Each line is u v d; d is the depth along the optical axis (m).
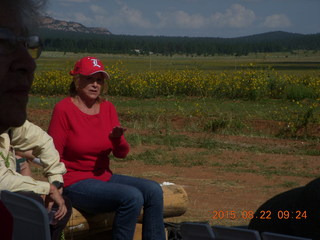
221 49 197.00
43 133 3.36
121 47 173.75
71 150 3.71
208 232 1.72
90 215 3.71
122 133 3.77
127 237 3.52
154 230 3.63
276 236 1.59
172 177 8.23
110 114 3.92
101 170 3.80
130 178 3.78
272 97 22.72
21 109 1.31
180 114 16.36
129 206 3.49
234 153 10.24
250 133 13.21
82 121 3.74
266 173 8.59
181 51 189.88
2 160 2.96
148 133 12.26
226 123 13.68
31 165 8.48
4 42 1.24
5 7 1.26
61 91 25.00
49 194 3.10
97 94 3.80
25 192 2.90
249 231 1.62
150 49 180.50
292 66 84.88
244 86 22.61
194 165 9.13
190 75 25.41
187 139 11.41
